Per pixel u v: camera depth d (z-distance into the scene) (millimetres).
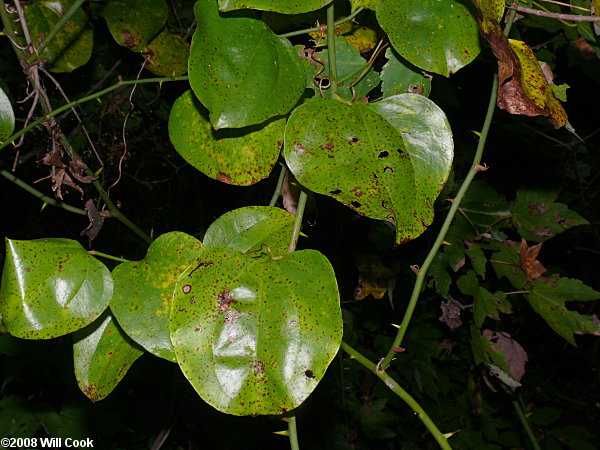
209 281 389
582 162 1362
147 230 1265
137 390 1213
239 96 394
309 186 386
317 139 395
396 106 407
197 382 373
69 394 1172
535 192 723
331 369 1226
